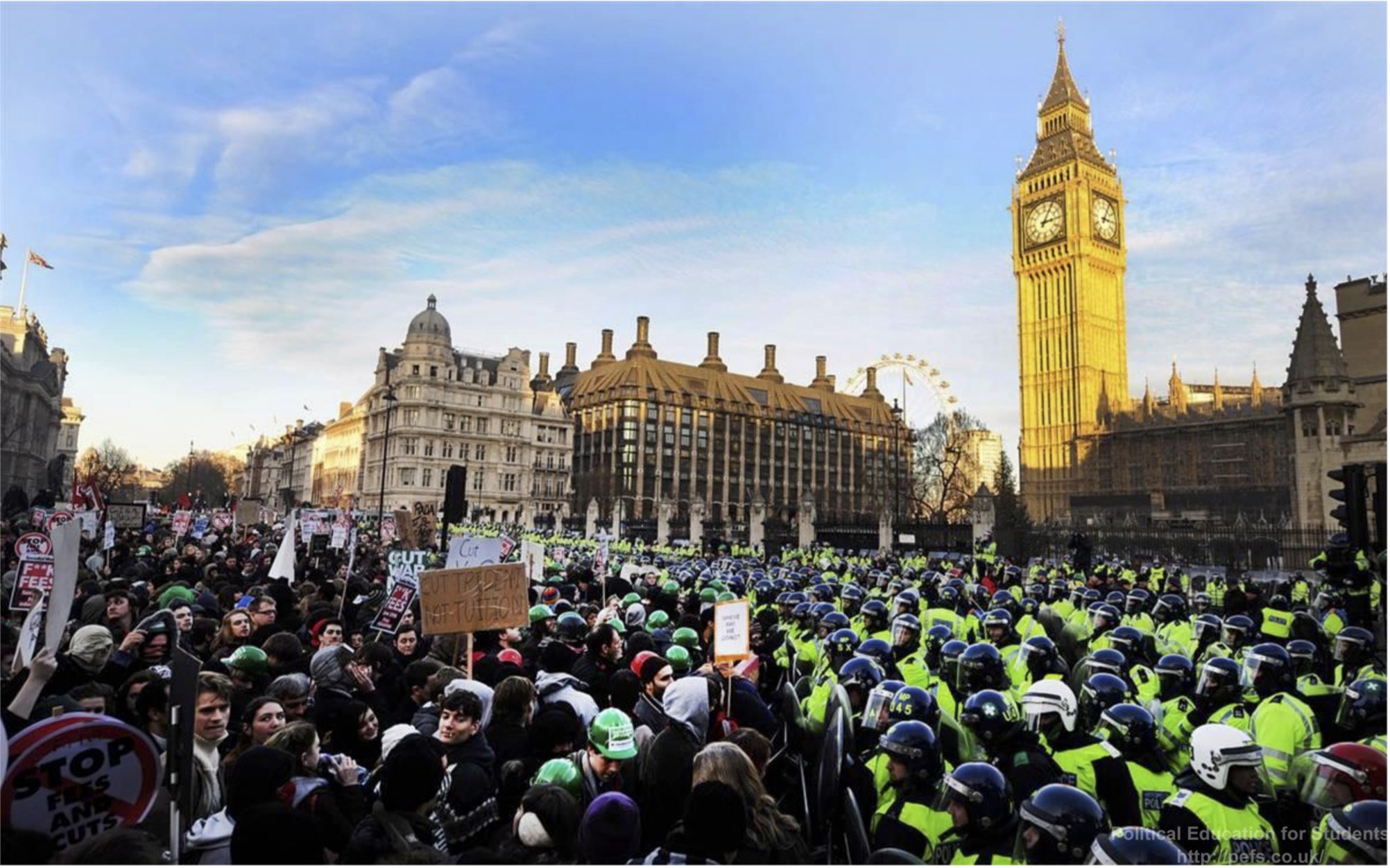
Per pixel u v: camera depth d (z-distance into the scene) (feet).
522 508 348.38
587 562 93.61
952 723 20.18
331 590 42.52
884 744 15.78
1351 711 22.38
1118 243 428.97
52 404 307.78
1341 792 14.26
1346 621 46.96
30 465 269.44
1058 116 436.35
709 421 494.18
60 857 10.32
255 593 35.81
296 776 15.78
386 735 18.76
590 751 17.61
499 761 19.31
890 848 14.35
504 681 20.72
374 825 13.97
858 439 562.66
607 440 475.31
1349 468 46.26
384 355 412.16
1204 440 362.53
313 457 522.06
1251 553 139.44
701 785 13.19
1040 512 412.16
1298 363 174.70
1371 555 46.16
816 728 23.91
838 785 17.83
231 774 14.21
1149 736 16.14
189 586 42.37
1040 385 424.87
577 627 29.99
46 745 11.98
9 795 11.64
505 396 410.11
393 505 371.15
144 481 564.30
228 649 28.14
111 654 23.54
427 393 380.17
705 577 61.57
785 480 521.65
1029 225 435.12
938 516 230.48
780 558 118.42
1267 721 18.94
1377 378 165.07
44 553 25.85
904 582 59.67
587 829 13.84
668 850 13.16
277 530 119.44
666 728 19.02
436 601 26.32
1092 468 396.98
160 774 12.98
